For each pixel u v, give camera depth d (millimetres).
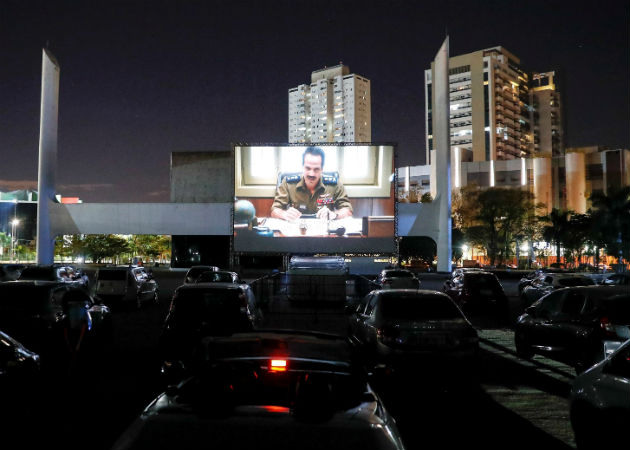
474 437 6348
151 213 57688
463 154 137625
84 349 10914
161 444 3041
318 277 24000
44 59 57594
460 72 175125
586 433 5344
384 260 45344
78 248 96938
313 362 3998
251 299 9531
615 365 5152
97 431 6305
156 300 25625
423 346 8352
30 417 6488
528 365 11117
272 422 3117
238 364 3887
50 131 58562
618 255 63406
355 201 45188
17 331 9797
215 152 64438
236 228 45406
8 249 104875
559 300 10891
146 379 9297
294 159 45438
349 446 3033
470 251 109062
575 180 123312
